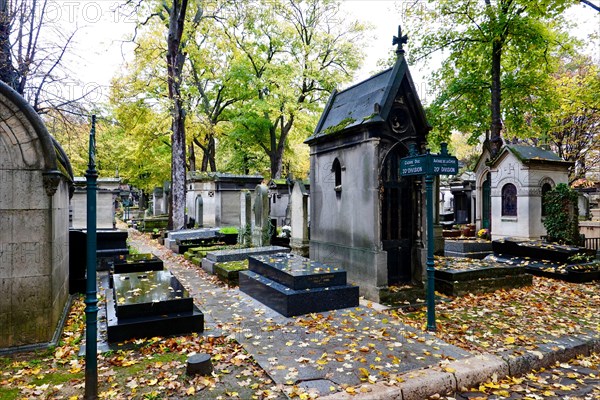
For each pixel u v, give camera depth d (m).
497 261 11.96
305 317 6.78
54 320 5.82
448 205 28.75
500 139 17.97
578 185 28.16
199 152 41.81
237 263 10.75
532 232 15.61
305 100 30.67
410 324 6.54
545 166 15.98
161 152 32.16
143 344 5.54
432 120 20.36
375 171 7.98
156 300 6.03
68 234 8.03
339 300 7.29
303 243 12.93
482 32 17.56
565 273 10.10
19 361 5.01
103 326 6.36
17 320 5.38
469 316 7.01
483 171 18.88
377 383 4.27
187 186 27.30
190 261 13.46
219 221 22.77
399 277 8.56
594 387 4.61
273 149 31.69
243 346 5.45
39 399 3.99
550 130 22.22
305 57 30.00
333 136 9.32
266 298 7.67
